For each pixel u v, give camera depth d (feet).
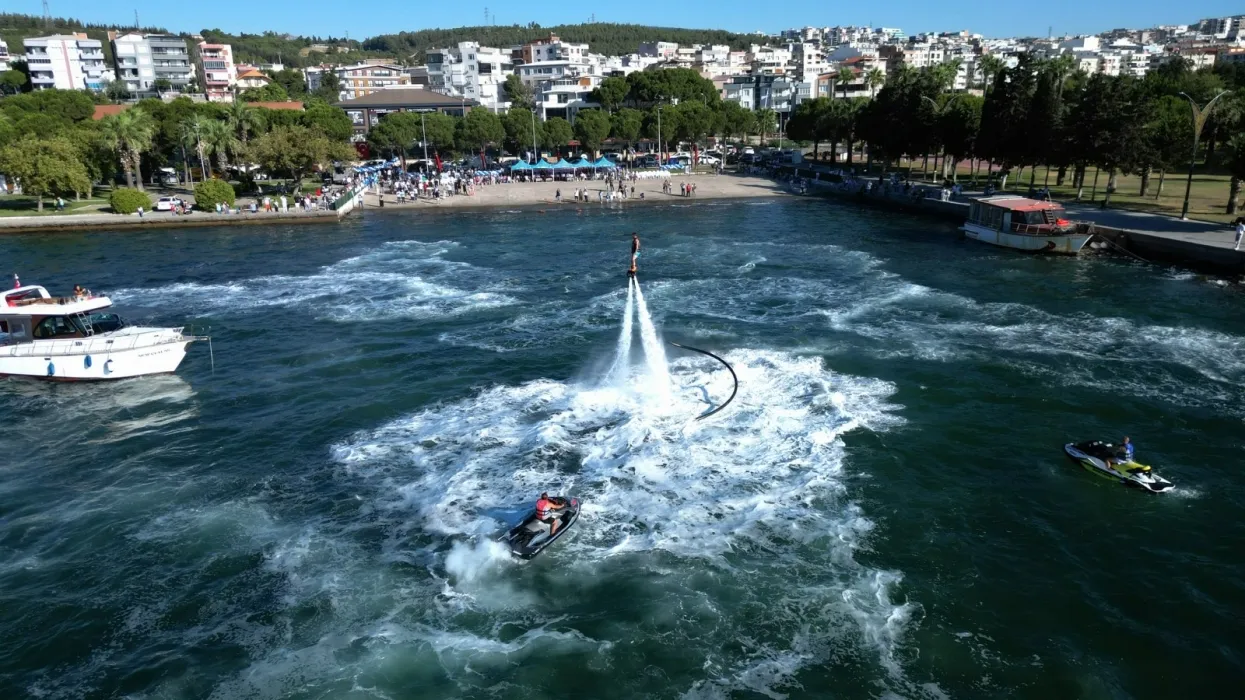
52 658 68.44
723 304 175.22
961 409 114.52
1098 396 118.42
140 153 377.91
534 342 149.38
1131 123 250.98
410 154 576.20
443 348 147.02
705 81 633.61
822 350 140.56
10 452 108.99
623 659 66.69
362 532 85.92
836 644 68.18
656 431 107.96
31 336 140.05
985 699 62.28
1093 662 66.08
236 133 402.52
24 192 339.16
